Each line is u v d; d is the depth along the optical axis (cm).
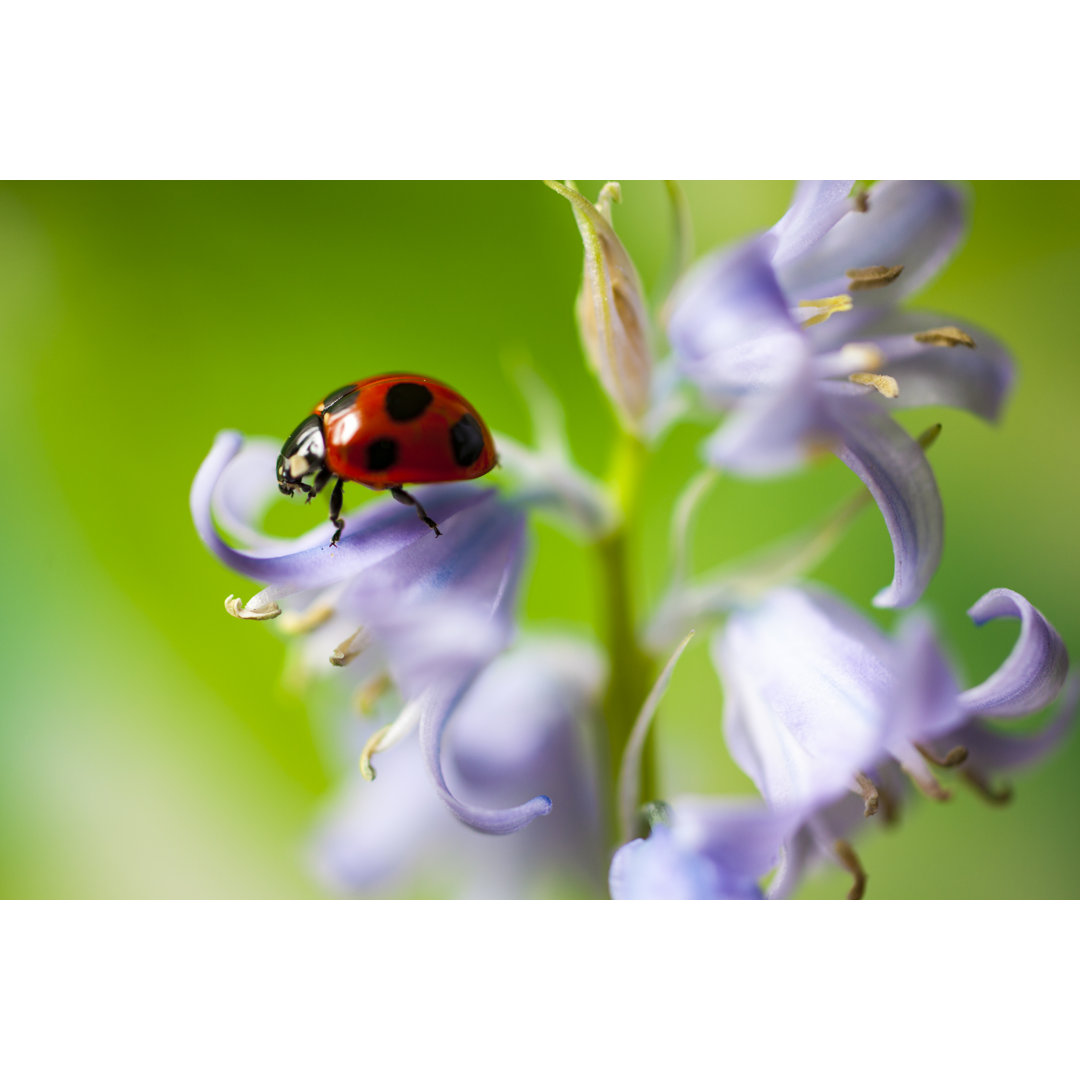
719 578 9
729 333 7
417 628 8
